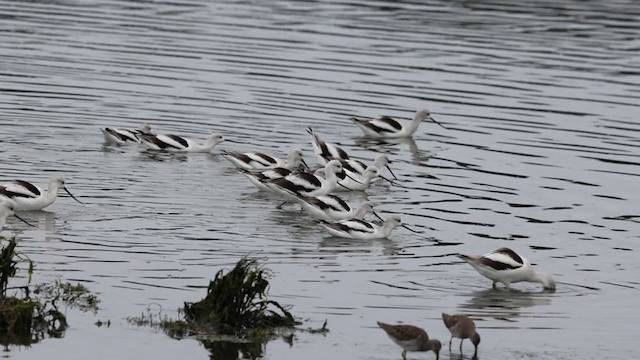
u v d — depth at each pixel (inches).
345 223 1009.5
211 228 1013.2
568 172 1238.9
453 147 1341.0
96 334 759.1
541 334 798.5
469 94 1537.9
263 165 1206.3
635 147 1334.9
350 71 1616.6
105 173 1169.4
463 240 1016.9
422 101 1499.8
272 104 1464.1
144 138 1273.4
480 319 824.3
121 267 891.4
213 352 740.0
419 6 2042.3
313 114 1437.0
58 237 957.8
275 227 1032.2
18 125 1311.5
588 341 786.8
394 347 762.2
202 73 1577.3
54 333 757.9
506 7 2054.6
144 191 1116.5
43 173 1150.3
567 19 1972.2
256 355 738.2
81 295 821.2
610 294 891.4
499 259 889.5
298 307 829.2
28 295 813.9
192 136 1334.9
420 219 1079.0
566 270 946.1
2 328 758.5
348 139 1375.5
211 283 796.0
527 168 1254.9
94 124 1346.0
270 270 889.5
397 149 1344.7
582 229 1056.2
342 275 908.6
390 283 896.3
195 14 1927.9
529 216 1091.3
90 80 1520.7
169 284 858.1
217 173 1210.0
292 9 1989.4
